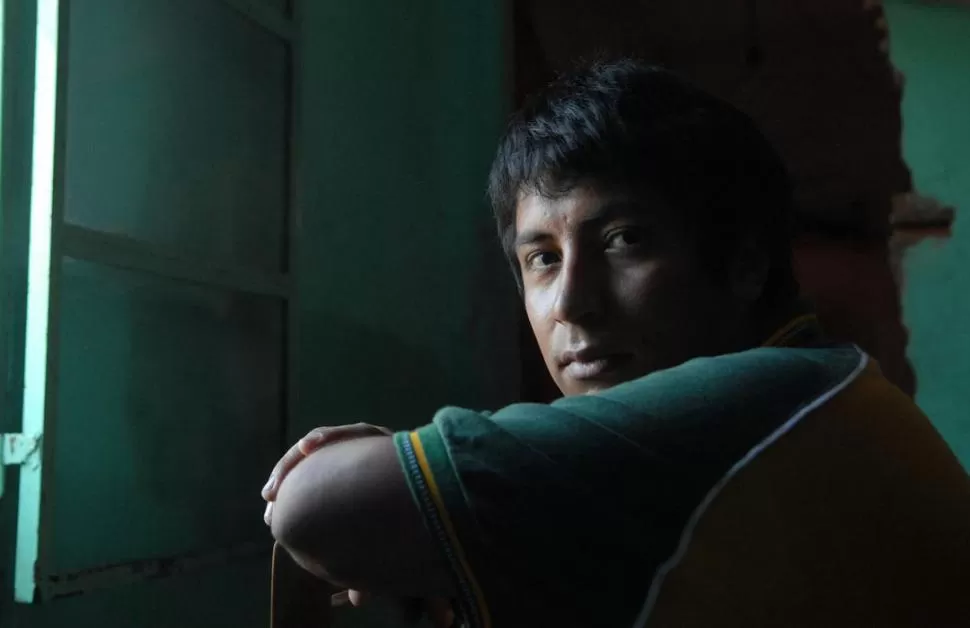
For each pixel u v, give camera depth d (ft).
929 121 5.84
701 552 1.24
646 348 1.65
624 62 1.87
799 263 5.91
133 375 3.82
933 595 1.30
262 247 4.63
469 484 1.25
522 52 6.66
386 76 6.09
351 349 5.50
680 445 1.30
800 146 6.08
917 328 5.73
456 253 6.42
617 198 1.64
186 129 4.26
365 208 5.76
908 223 5.81
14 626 3.02
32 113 3.20
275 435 4.49
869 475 1.35
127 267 3.48
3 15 3.17
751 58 6.24
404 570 1.32
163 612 3.82
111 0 3.81
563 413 1.34
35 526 2.96
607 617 1.23
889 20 5.96
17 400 3.08
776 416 1.37
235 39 4.53
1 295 3.05
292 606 1.70
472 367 6.30
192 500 4.10
